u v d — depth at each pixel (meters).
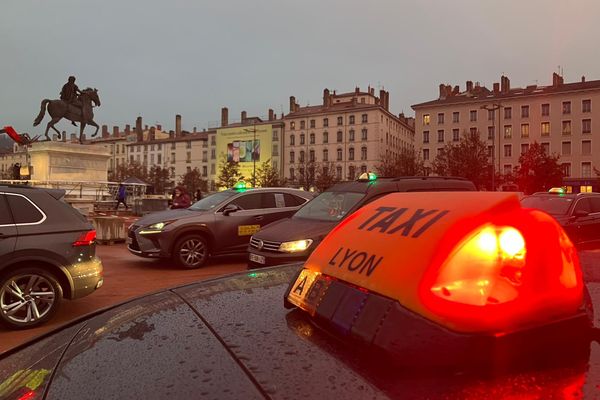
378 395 0.76
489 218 0.83
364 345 0.88
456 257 0.82
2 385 1.14
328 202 6.97
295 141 85.62
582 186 59.91
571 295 0.85
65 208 5.01
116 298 6.03
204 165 101.62
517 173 49.19
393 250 0.95
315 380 0.83
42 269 4.71
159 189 95.19
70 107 22.23
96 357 1.09
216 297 1.51
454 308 0.80
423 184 6.94
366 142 78.62
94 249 5.14
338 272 1.09
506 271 0.81
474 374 0.78
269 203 9.02
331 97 86.25
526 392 0.74
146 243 8.13
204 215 8.43
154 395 0.84
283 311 1.26
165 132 126.88
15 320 4.56
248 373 0.88
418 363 0.80
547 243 0.85
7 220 4.60
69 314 5.23
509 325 0.79
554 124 62.66
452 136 69.69
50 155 20.98
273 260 5.99
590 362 0.82
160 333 1.18
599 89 59.56
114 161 119.25
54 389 0.96
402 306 0.86
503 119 66.00
